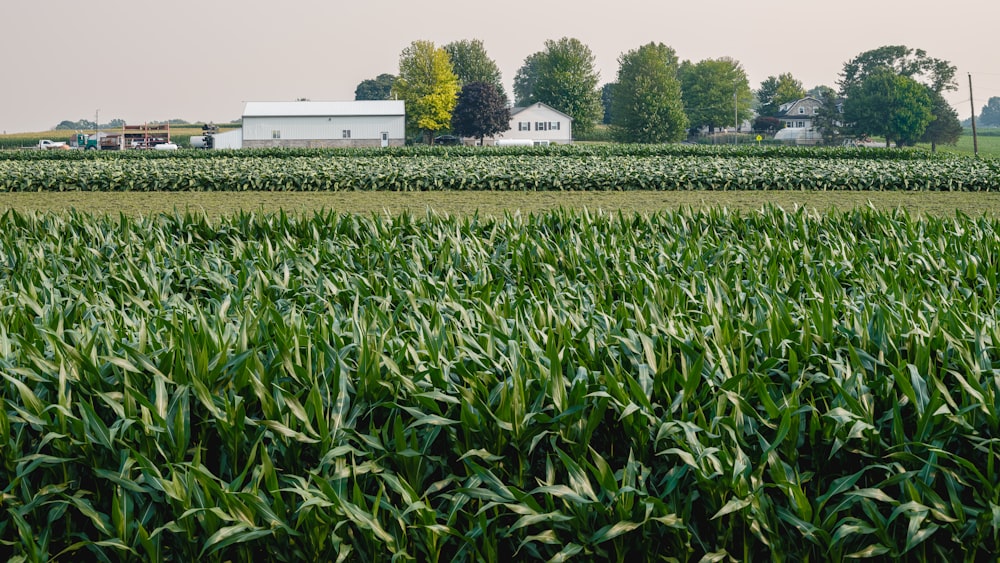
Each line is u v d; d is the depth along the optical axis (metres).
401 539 3.17
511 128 113.94
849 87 140.62
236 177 27.11
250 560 3.27
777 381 3.76
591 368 3.81
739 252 8.14
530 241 8.26
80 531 3.45
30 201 24.17
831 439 3.36
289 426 3.33
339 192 26.77
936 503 3.11
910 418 3.48
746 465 3.15
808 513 3.10
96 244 9.29
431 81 110.00
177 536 3.26
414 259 7.69
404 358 3.71
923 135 117.38
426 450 3.36
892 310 4.75
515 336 4.19
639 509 3.16
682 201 23.94
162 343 4.00
